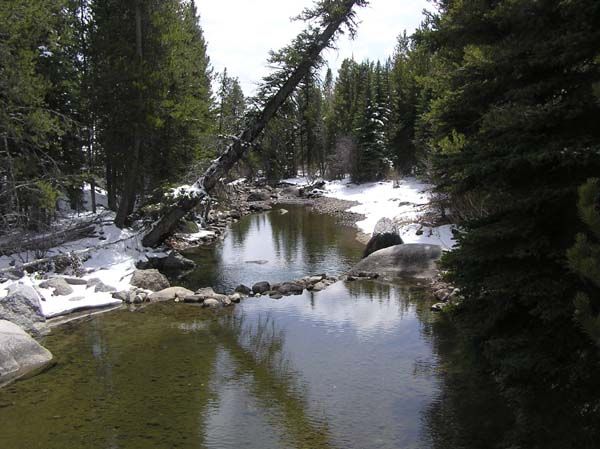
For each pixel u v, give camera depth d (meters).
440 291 13.00
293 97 19.53
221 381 8.41
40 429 6.88
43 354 9.43
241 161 21.14
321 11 18.16
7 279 13.82
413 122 49.72
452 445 6.27
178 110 20.86
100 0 20.66
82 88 19.95
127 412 7.35
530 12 6.43
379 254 16.41
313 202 44.09
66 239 17.78
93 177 20.56
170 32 20.78
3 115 13.88
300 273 16.78
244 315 12.16
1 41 13.84
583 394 5.41
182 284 15.70
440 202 19.84
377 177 51.06
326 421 7.03
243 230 27.81
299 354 9.56
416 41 8.38
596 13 5.75
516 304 6.28
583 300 3.94
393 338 10.23
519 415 6.32
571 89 6.25
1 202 16.77
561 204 5.92
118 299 13.37
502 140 6.23
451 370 8.54
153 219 20.64
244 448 6.37
